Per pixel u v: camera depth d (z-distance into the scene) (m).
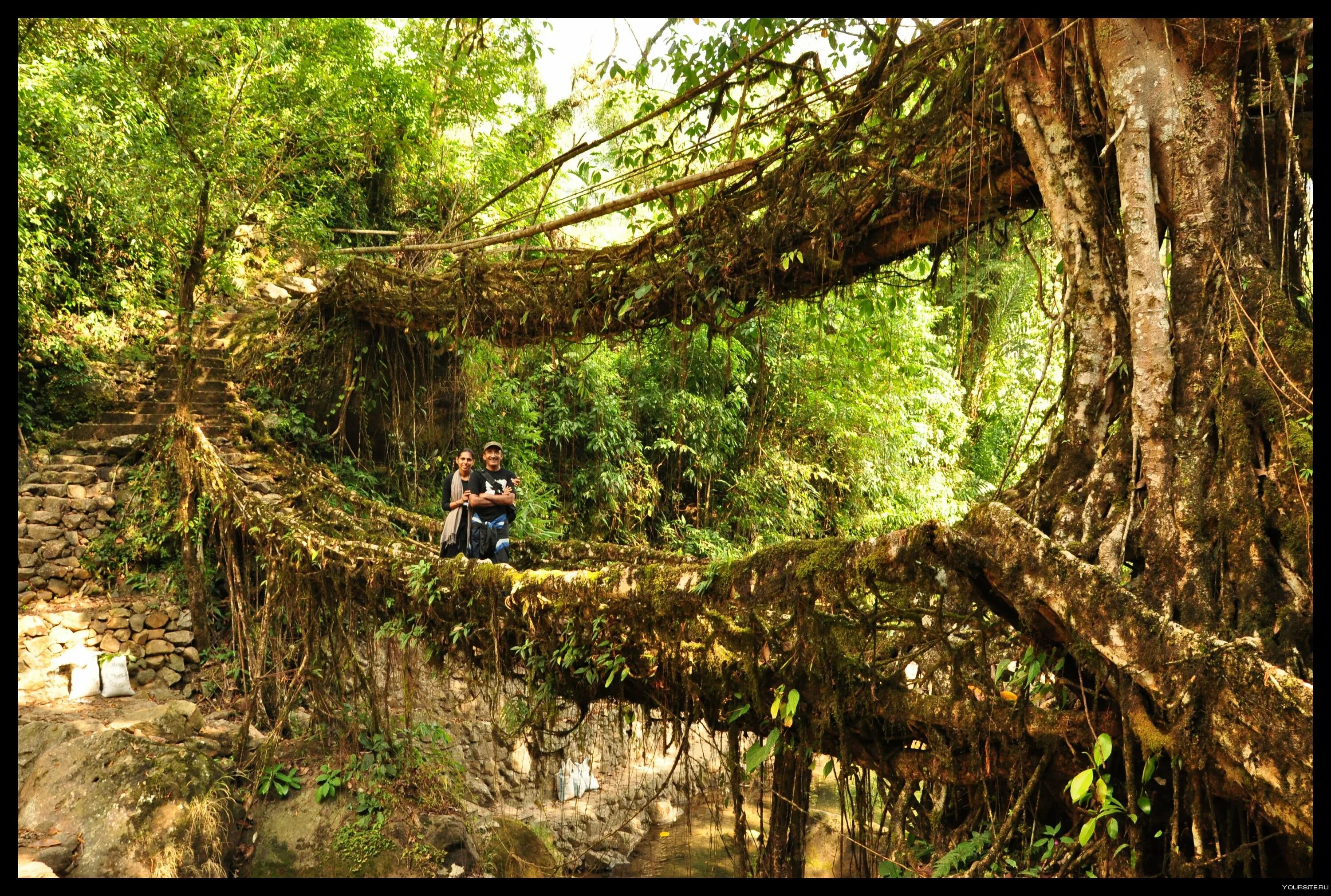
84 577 8.26
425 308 8.97
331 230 11.34
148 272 10.91
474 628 5.46
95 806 6.01
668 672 4.26
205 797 6.28
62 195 9.48
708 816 8.34
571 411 13.22
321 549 6.63
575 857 7.67
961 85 3.89
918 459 15.00
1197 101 3.09
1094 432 3.23
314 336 10.59
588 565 6.86
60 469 8.89
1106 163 3.32
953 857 3.19
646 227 13.41
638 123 5.39
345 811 6.75
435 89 12.45
